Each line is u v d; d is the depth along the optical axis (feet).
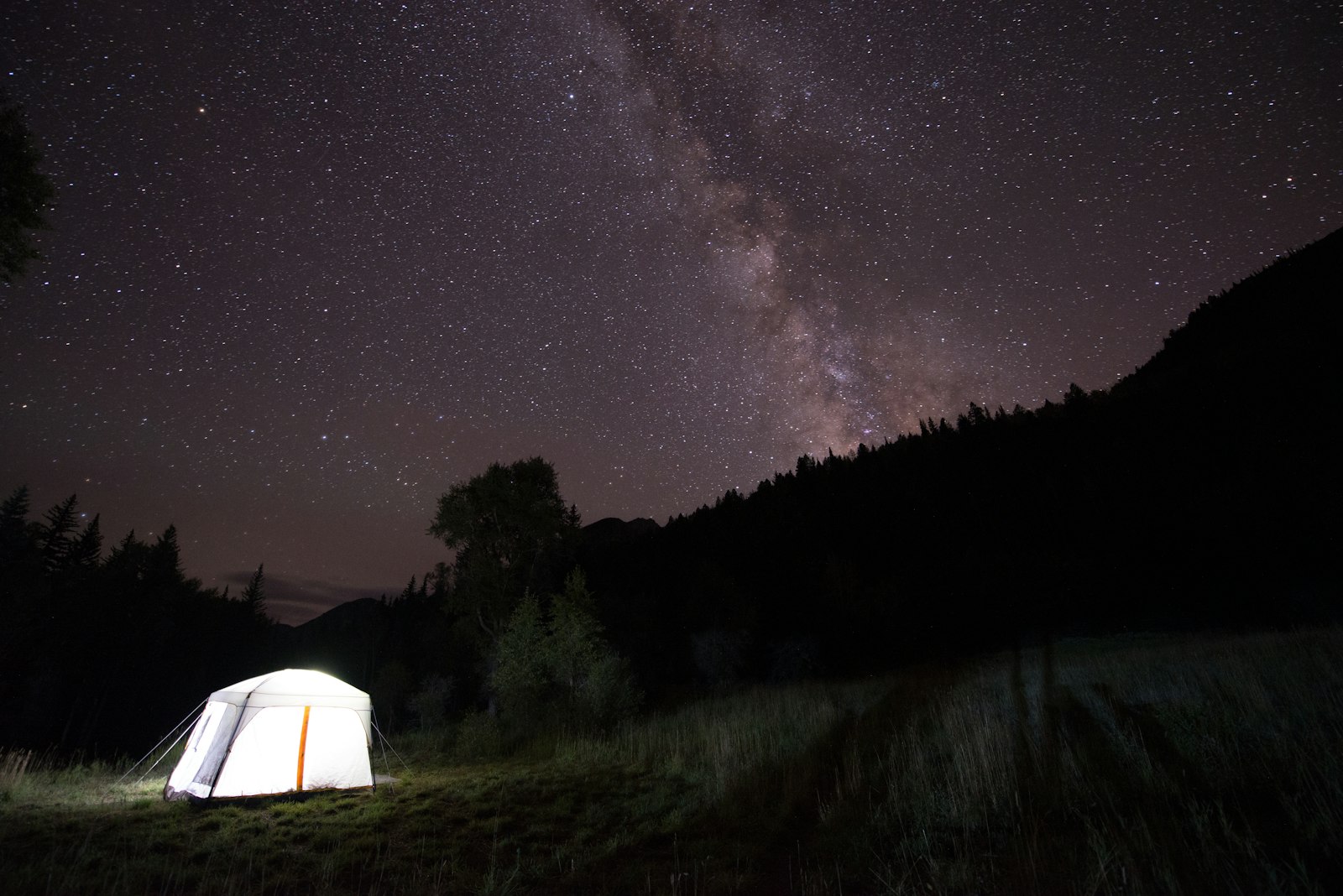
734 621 111.14
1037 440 213.05
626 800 29.81
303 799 32.32
